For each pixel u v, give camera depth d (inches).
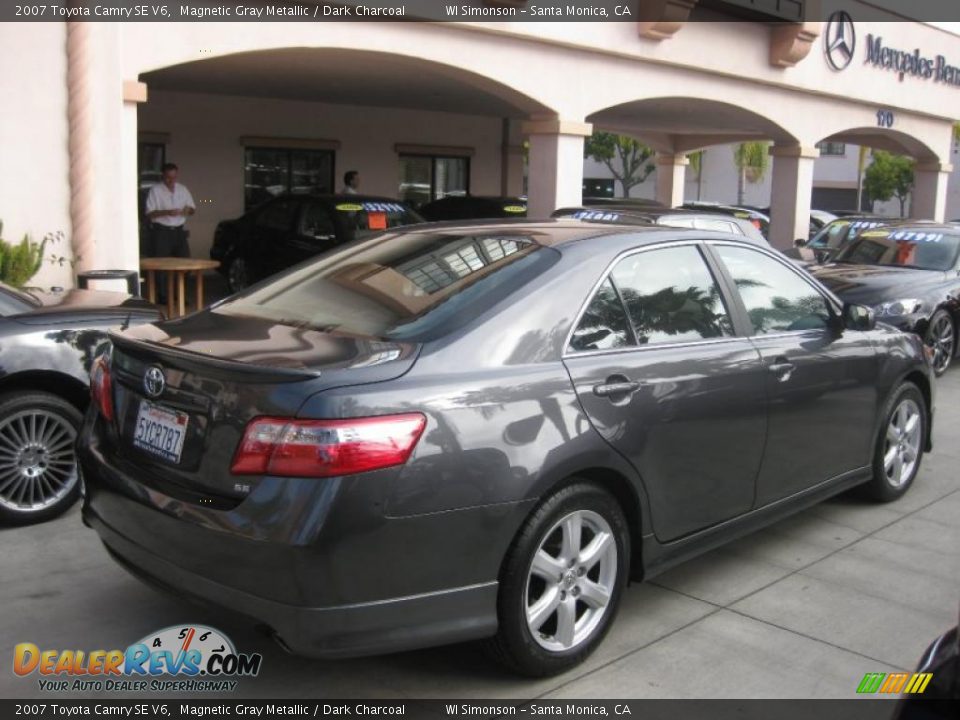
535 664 138.3
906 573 184.2
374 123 724.7
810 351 184.7
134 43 321.4
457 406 127.3
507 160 819.4
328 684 140.2
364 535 119.0
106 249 324.5
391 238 174.2
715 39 537.6
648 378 151.1
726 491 167.6
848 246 437.4
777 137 647.1
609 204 545.3
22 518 195.9
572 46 453.1
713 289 171.9
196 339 139.3
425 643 126.2
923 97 754.2
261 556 118.6
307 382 120.4
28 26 302.2
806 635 157.8
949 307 380.8
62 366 196.7
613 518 146.8
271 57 422.6
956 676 84.6
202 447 126.7
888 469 219.8
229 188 660.1
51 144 311.3
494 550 129.6
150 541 131.4
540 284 144.9
